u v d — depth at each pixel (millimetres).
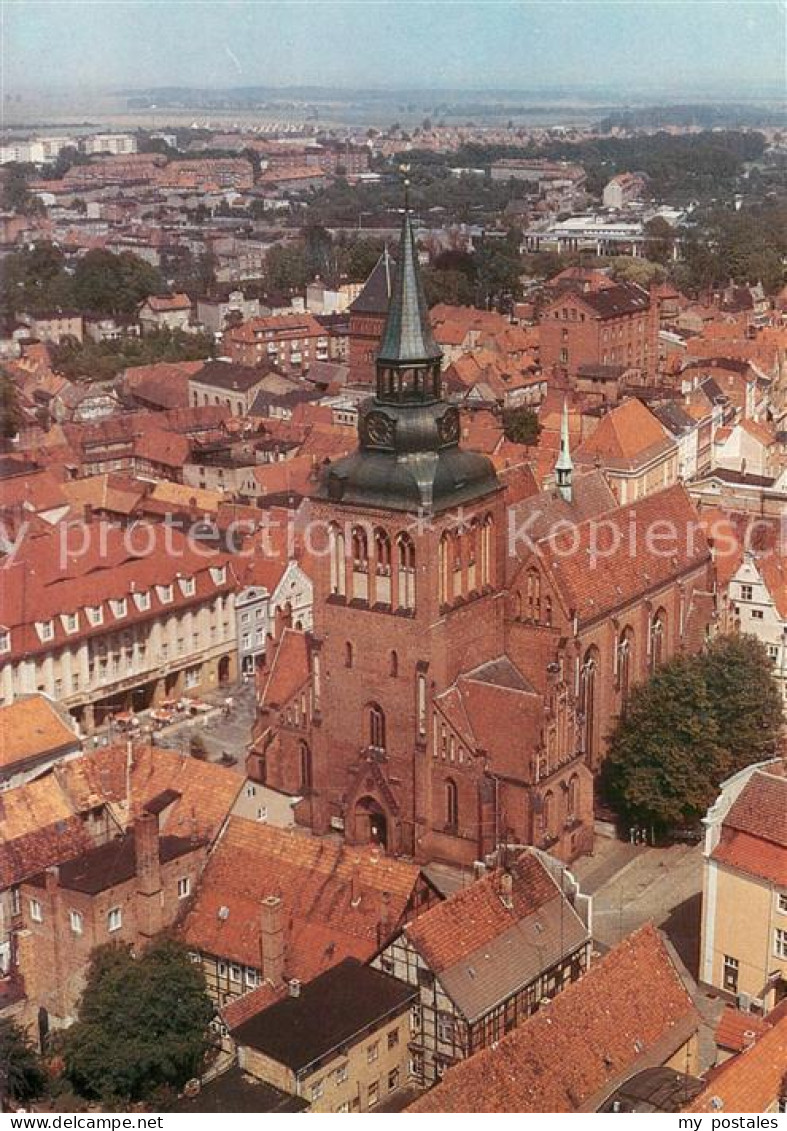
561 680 106062
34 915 91500
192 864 94000
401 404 105812
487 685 107500
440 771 106750
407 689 107125
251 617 152375
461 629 108500
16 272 189500
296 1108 74750
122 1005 80875
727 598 134125
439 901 90000
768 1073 68938
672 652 129375
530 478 144750
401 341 104938
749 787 91688
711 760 109938
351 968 83562
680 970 94625
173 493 182750
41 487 175875
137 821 90500
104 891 88812
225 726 137875
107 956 86000
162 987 81688
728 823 90812
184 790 100000
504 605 112625
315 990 81562
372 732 110188
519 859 90875
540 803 104688
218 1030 83812
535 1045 72500
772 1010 80438
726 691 112688
